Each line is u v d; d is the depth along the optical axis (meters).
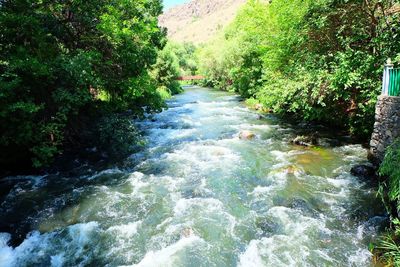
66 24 13.71
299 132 16.02
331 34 13.74
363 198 8.24
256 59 27.30
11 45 10.62
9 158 10.60
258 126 17.95
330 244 6.40
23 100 10.16
